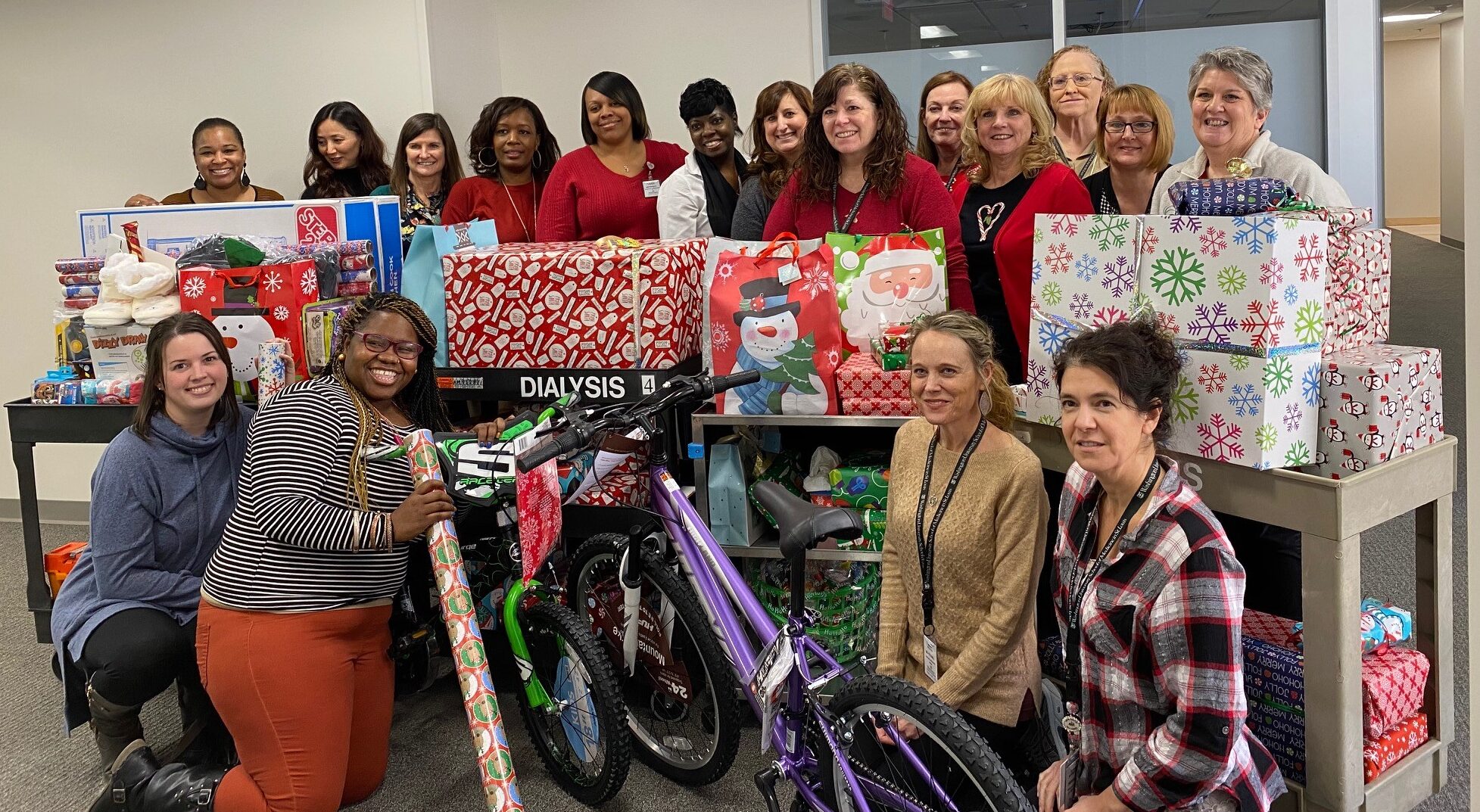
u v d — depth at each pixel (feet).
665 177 13.09
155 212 11.02
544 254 9.89
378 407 8.56
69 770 9.66
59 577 10.51
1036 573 7.18
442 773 9.30
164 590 8.85
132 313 10.09
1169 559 5.26
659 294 9.71
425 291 10.41
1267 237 6.51
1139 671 5.51
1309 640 7.03
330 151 15.11
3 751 10.02
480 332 10.14
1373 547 13.32
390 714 8.86
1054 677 8.77
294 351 9.74
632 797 8.75
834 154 10.13
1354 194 15.37
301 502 7.91
